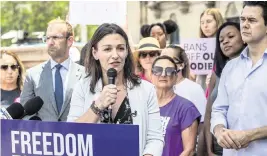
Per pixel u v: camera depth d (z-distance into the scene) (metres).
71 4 4.46
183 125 4.15
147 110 2.81
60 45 4.31
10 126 2.61
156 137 2.81
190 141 4.14
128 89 2.81
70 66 4.33
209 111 4.18
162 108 4.20
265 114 3.14
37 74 4.37
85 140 2.49
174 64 4.20
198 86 4.32
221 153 4.10
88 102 2.84
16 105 2.87
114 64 2.76
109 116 2.70
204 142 4.25
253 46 3.21
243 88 3.23
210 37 4.44
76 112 2.88
